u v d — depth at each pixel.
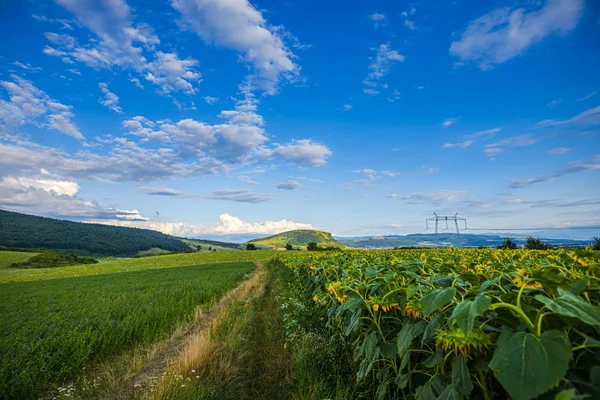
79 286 26.77
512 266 4.13
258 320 9.81
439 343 2.15
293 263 13.63
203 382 5.07
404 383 2.56
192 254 89.94
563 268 2.50
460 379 1.89
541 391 1.15
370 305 3.11
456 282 2.46
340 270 6.17
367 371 3.01
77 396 5.46
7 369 6.36
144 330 9.19
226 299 15.10
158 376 5.88
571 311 1.29
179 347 7.98
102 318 10.98
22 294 21.91
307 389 4.45
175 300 15.00
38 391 5.89
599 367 1.38
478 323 1.92
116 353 8.08
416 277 2.82
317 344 5.56
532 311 1.71
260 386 5.48
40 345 7.85
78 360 6.93
